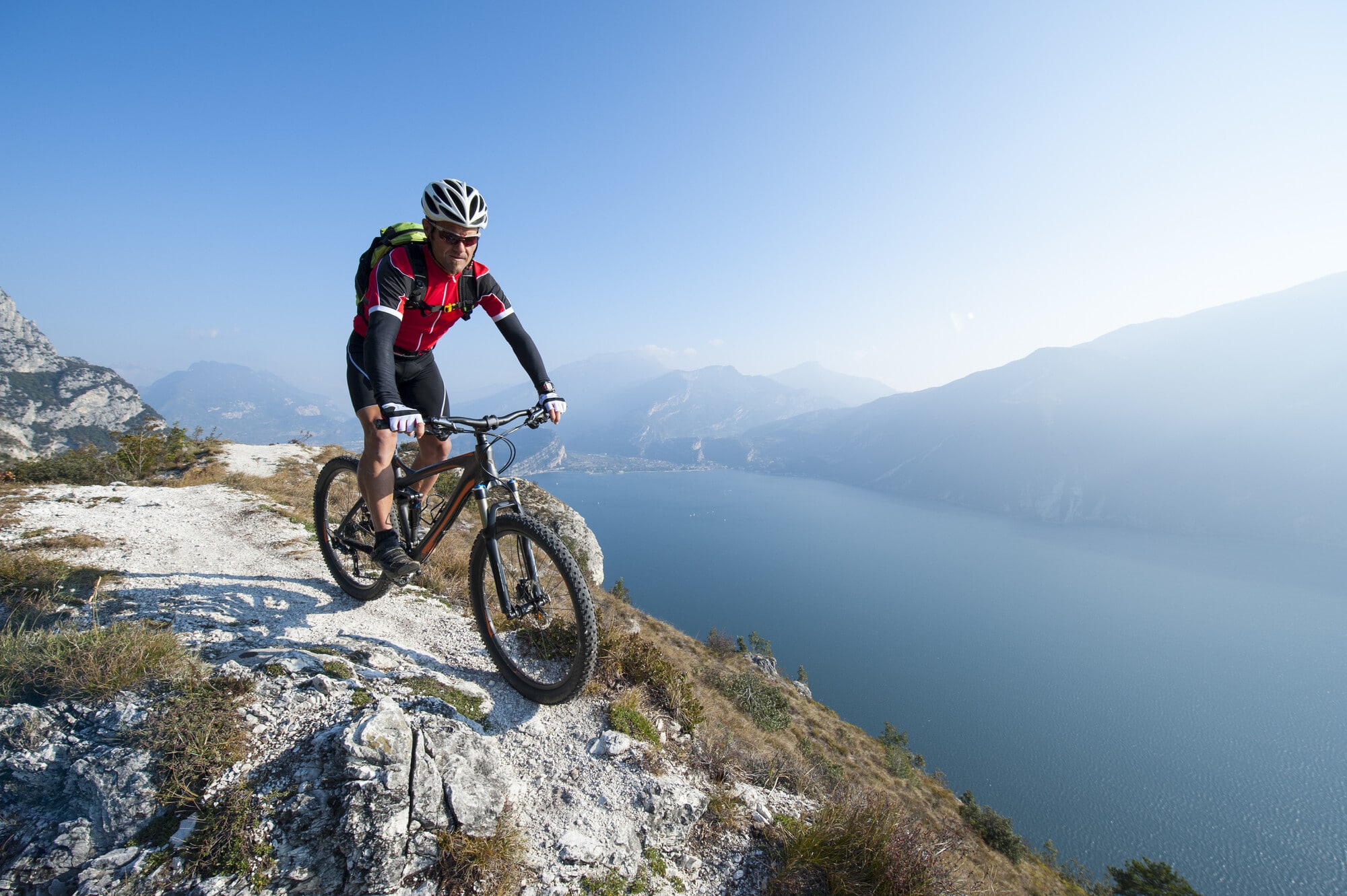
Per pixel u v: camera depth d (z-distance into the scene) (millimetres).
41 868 2043
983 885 3348
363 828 2285
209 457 17688
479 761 2820
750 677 23969
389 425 2703
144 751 2410
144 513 6695
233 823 2203
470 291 3564
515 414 3338
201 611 4031
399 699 3143
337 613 4484
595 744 3420
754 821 3371
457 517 3670
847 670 165000
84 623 3592
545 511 25734
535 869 2529
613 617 4727
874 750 37906
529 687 3576
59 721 2518
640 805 3053
